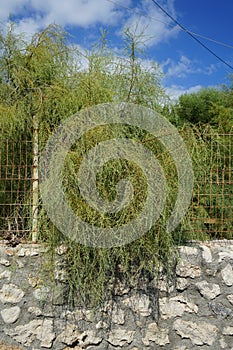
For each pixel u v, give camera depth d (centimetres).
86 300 394
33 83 505
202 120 1141
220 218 426
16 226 411
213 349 394
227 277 402
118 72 469
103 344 393
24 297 396
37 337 392
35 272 396
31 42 536
